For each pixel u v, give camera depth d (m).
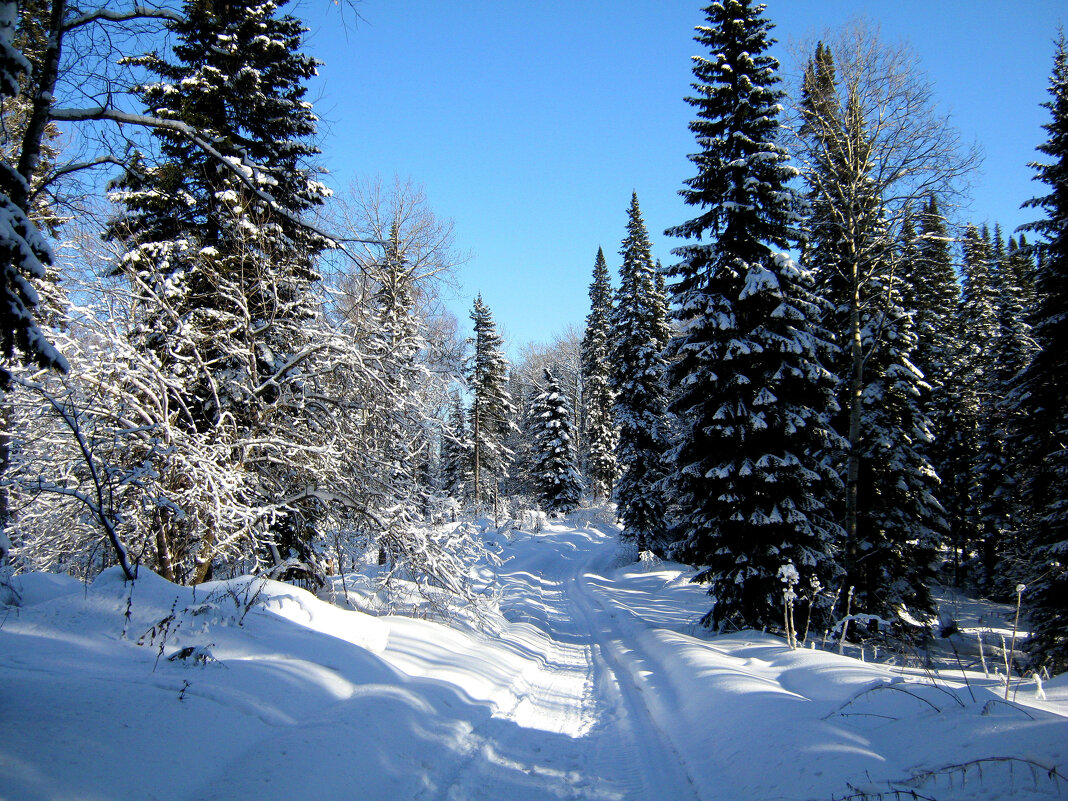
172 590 5.96
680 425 14.34
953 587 28.48
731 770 4.48
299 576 10.77
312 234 7.21
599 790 4.60
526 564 30.05
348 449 10.00
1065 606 13.80
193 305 10.23
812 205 13.51
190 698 4.23
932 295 19.25
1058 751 3.09
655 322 29.84
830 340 14.34
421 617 10.22
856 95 12.88
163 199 9.55
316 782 3.57
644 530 28.77
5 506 8.52
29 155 5.13
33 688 3.88
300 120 11.77
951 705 4.39
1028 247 15.48
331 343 9.59
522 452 56.16
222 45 10.48
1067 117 15.17
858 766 3.74
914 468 16.72
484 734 5.59
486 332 38.94
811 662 7.16
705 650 8.88
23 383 6.23
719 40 13.49
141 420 8.59
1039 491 16.42
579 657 11.42
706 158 13.56
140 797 3.05
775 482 12.45
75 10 5.76
